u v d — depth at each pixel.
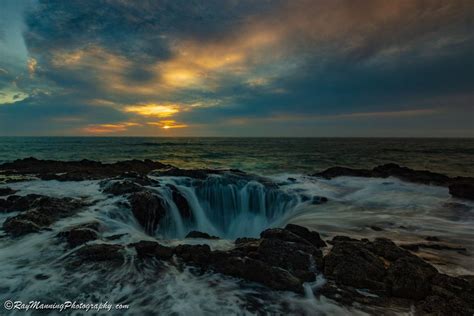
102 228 7.63
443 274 4.98
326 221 9.62
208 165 30.47
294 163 33.06
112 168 19.81
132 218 9.00
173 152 51.62
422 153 49.62
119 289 4.75
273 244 5.73
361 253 5.53
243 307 4.30
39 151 48.28
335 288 4.79
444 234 8.02
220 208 13.32
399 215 10.23
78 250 6.11
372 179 18.00
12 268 5.32
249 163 32.69
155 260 5.80
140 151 53.50
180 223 11.35
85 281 4.95
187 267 5.55
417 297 4.46
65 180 14.07
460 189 12.80
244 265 5.21
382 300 4.47
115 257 5.82
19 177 15.09
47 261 5.62
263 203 13.30
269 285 4.84
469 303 4.20
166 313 4.14
